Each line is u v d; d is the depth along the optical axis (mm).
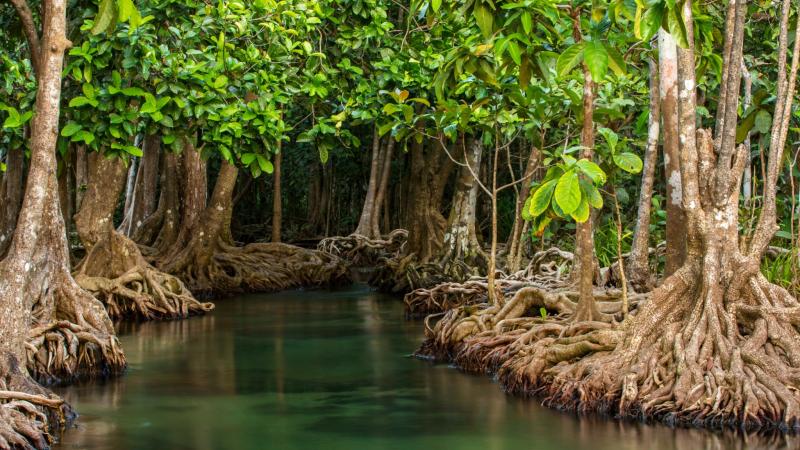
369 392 12234
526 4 10953
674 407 10133
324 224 37656
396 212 35562
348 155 33844
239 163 24234
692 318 10734
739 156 10977
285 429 10391
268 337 17172
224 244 25328
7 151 18438
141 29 14938
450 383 12734
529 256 22391
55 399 10305
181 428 10445
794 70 11352
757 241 10922
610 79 16734
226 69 16859
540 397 11625
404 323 19062
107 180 19484
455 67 12227
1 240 18344
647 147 14914
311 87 18750
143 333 17609
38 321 12930
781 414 9750
